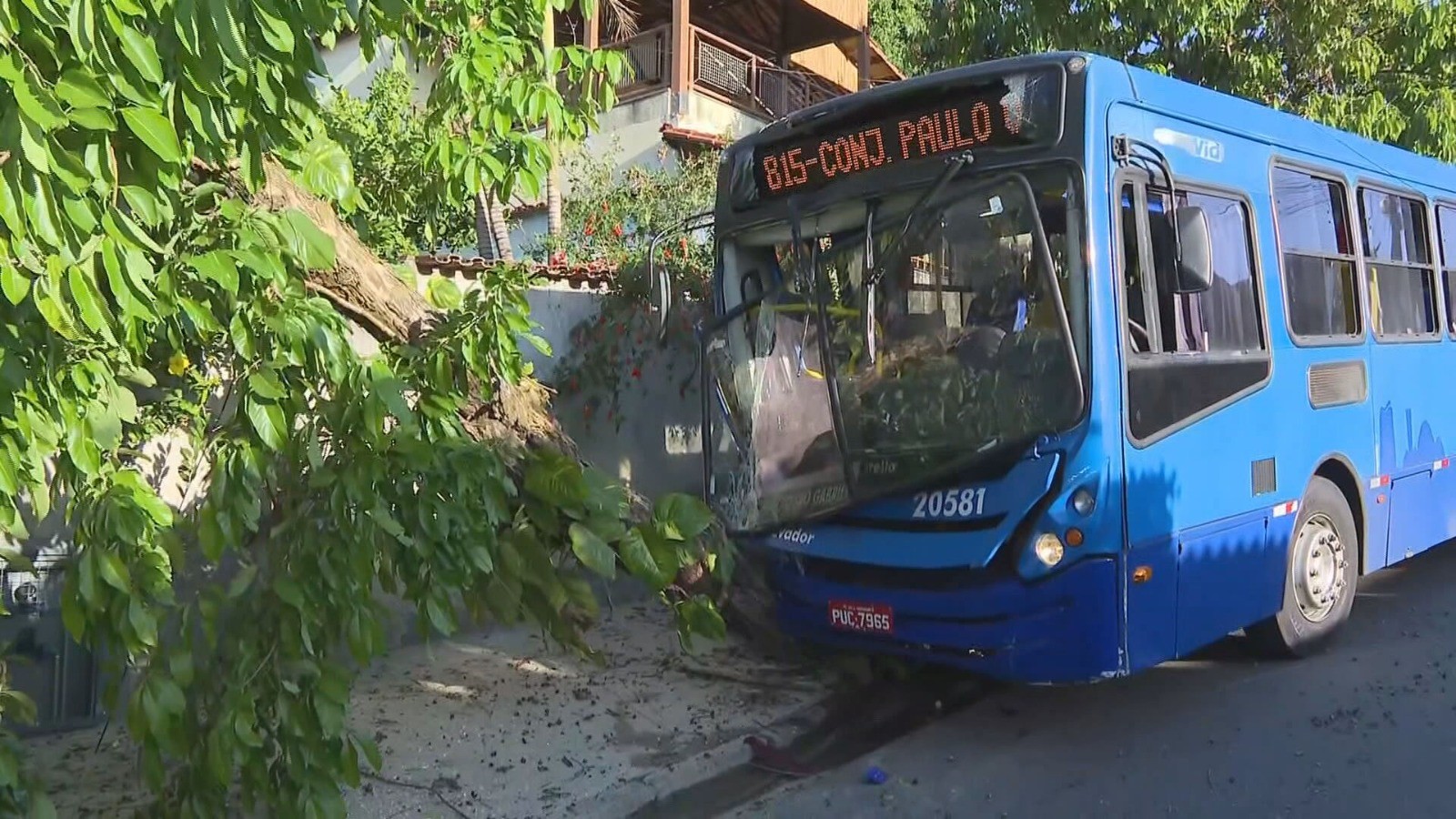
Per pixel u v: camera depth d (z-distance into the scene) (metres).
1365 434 7.49
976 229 5.71
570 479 3.83
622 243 11.04
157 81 2.63
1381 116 12.21
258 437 3.36
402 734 6.02
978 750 6.02
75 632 3.20
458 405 3.87
